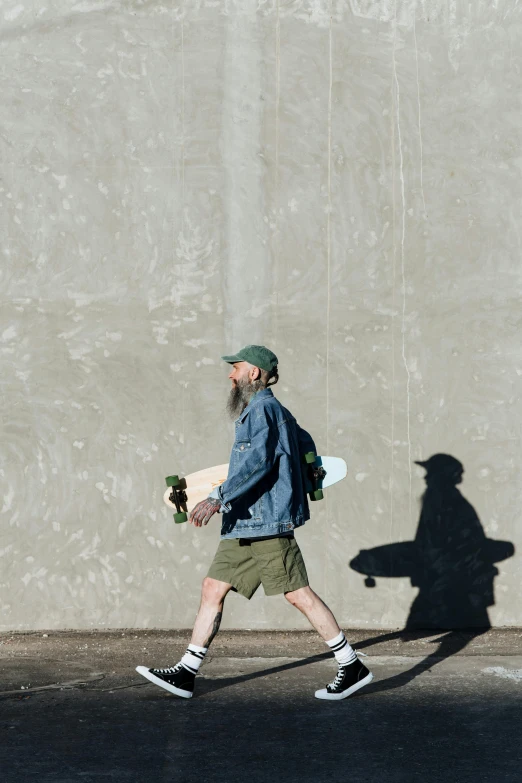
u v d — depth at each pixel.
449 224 12.16
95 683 9.85
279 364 12.10
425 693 9.52
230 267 12.08
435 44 12.15
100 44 11.97
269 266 12.09
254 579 9.39
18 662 10.67
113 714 8.79
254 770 7.42
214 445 12.08
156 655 11.02
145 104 12.01
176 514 9.89
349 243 12.12
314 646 11.49
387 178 12.12
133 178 12.00
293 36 12.05
